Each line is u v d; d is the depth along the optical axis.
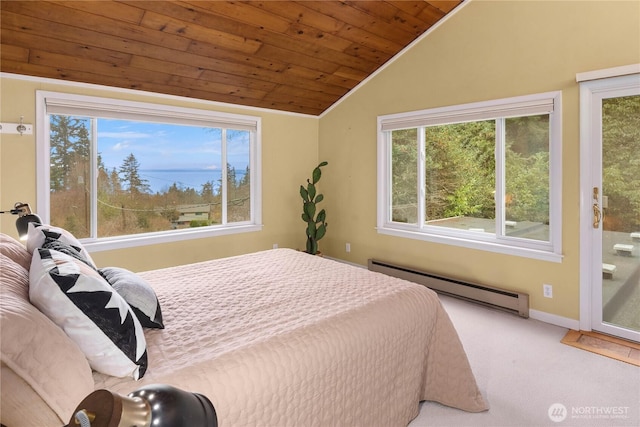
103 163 3.48
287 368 1.27
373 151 4.36
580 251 2.82
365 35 3.50
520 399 2.00
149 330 1.44
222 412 1.09
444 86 3.61
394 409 1.69
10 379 0.80
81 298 1.03
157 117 3.62
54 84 3.04
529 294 3.11
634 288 2.62
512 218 3.26
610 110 2.65
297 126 4.83
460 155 3.61
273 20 2.97
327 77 4.09
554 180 2.93
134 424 0.34
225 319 1.56
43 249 1.28
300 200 4.96
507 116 3.17
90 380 0.95
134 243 3.57
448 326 1.96
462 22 3.44
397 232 4.15
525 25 3.03
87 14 2.48
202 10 2.69
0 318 0.81
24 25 2.44
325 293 1.89
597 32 2.65
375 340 1.57
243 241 4.43
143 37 2.80
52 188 3.17
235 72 3.56
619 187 2.65
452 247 3.66
